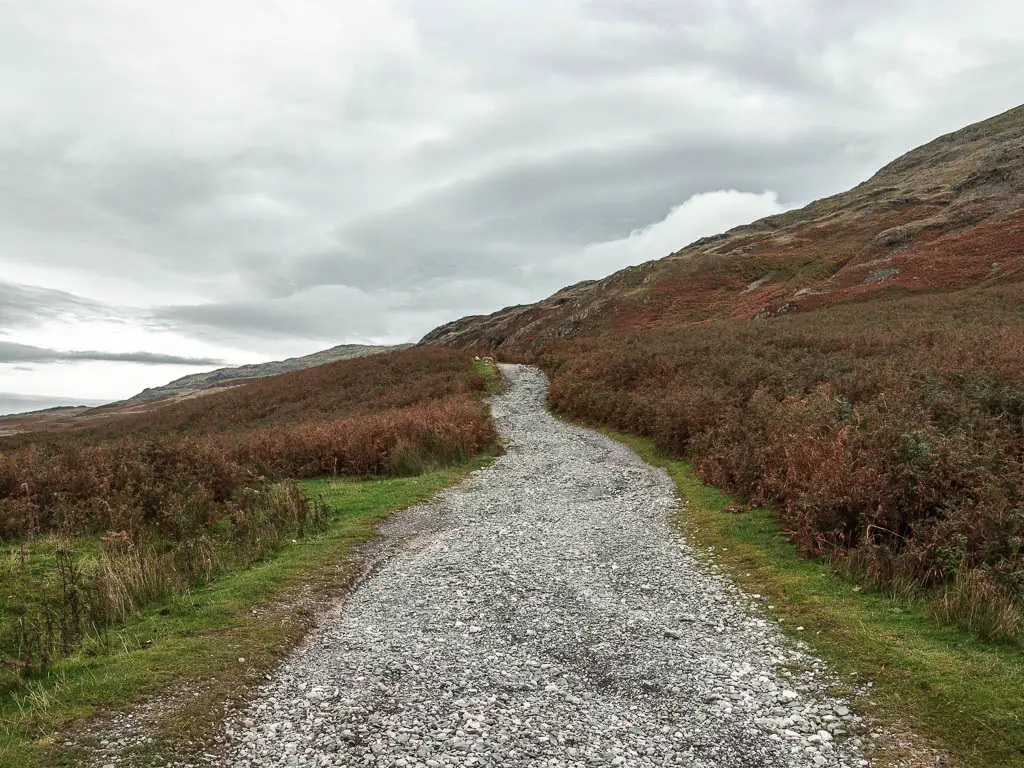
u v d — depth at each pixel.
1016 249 51.91
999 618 6.14
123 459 13.80
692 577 8.80
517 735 5.02
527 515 12.65
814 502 9.24
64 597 7.49
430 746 4.85
